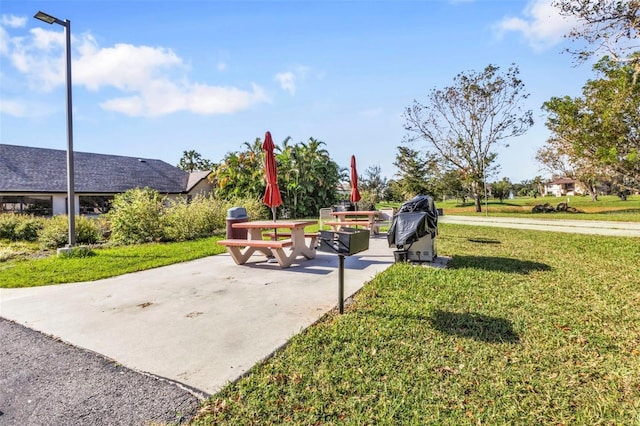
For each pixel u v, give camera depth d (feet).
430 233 18.85
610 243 26.37
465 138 84.74
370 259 21.80
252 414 6.57
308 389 7.31
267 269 19.49
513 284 14.79
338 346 9.19
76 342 9.98
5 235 38.68
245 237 25.99
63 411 6.79
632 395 6.93
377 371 7.93
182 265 21.61
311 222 22.03
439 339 9.48
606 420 6.24
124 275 19.07
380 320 10.91
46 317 12.21
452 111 85.10
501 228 39.78
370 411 6.57
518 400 6.88
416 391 7.18
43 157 66.13
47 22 24.82
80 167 68.80
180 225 35.42
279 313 12.01
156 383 7.69
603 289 14.02
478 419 6.33
